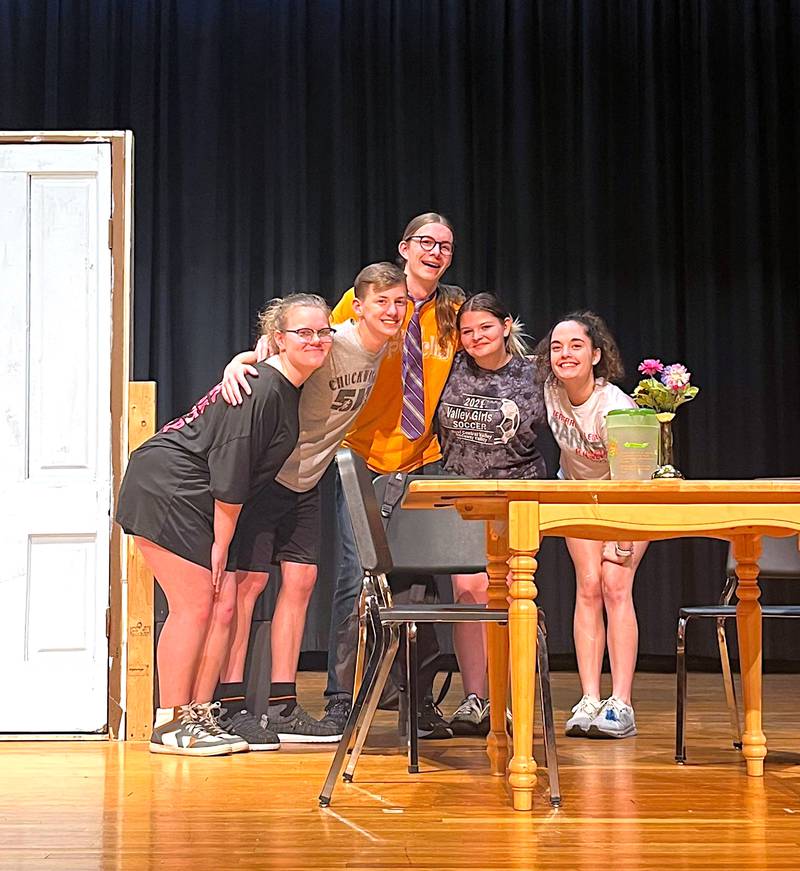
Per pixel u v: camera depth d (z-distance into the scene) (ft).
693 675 18.83
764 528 8.96
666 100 20.06
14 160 11.89
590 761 10.18
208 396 10.95
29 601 11.58
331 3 19.94
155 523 10.67
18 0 19.63
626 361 19.81
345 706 11.78
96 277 11.86
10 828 7.69
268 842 7.25
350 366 11.25
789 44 20.12
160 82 19.71
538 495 8.34
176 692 10.80
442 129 19.92
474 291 19.80
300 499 11.78
